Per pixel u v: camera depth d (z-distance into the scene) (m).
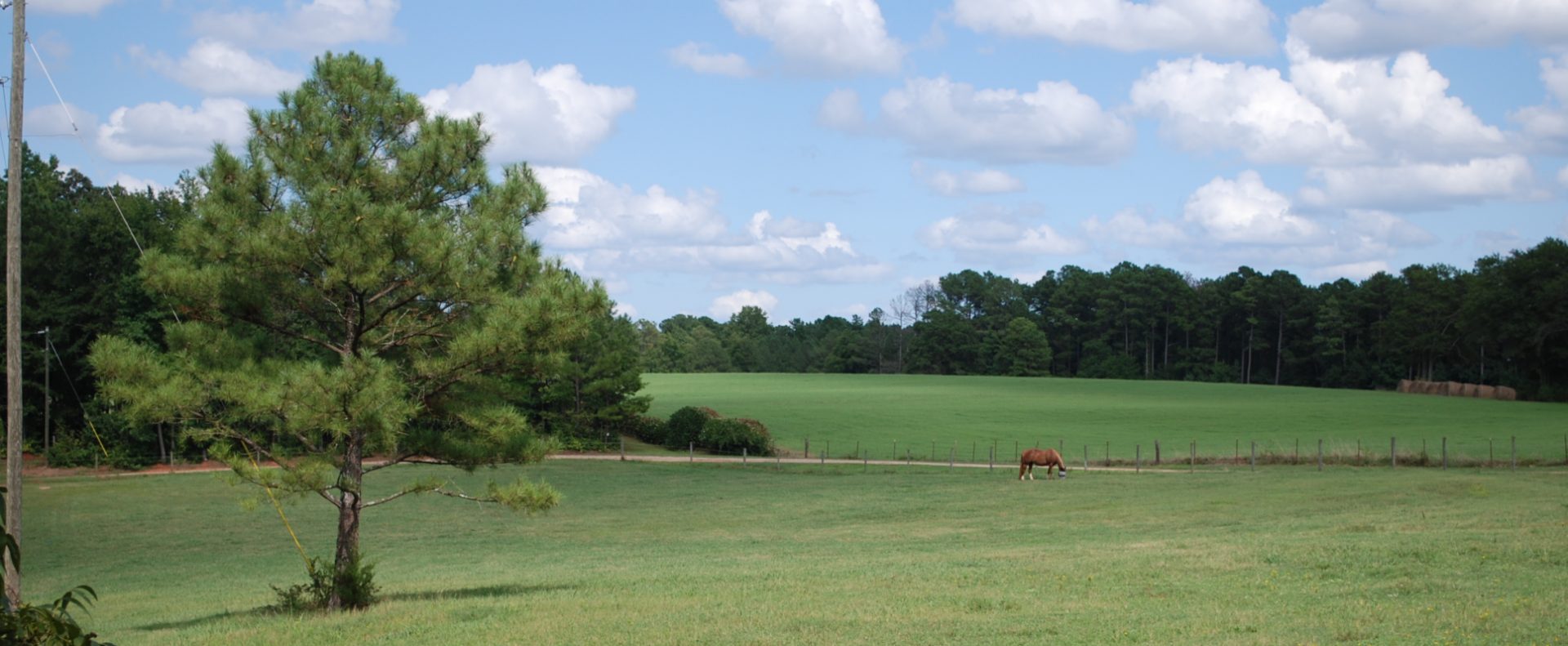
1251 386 135.88
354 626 16.77
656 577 22.44
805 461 63.06
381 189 19.28
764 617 15.59
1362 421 88.81
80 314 62.41
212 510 43.53
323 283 18.70
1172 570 18.77
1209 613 14.53
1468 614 13.36
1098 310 185.25
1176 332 185.50
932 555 24.81
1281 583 16.81
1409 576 16.75
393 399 17.78
